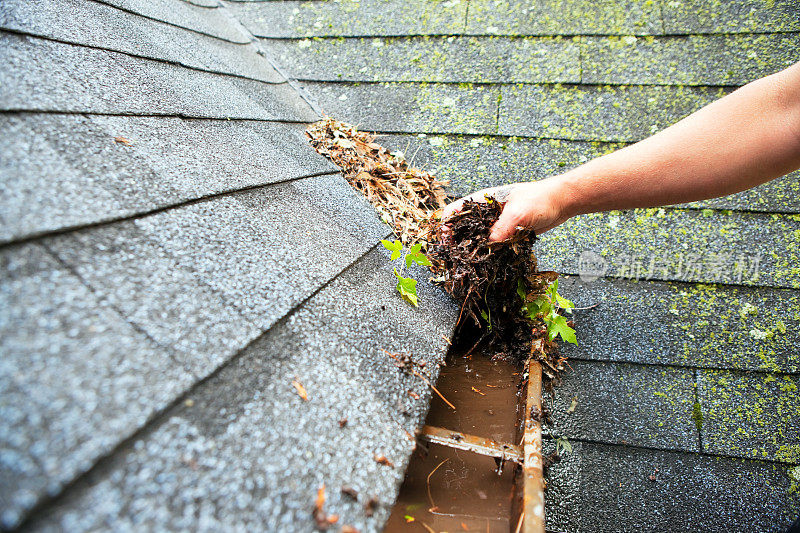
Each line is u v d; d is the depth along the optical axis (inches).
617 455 53.4
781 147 43.3
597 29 82.4
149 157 37.9
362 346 37.4
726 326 59.6
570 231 68.1
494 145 75.4
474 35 85.7
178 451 23.2
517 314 56.7
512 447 39.4
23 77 35.5
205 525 21.6
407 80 83.2
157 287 29.2
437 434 38.4
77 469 19.8
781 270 61.9
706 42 78.3
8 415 19.9
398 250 51.6
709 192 47.8
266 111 65.3
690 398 55.9
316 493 26.0
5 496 17.9
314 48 89.7
